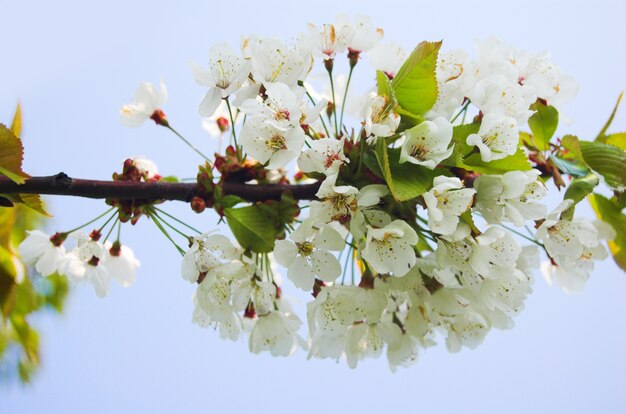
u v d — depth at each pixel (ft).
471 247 2.48
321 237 2.46
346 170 2.47
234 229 2.50
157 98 2.70
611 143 2.72
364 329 2.58
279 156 2.46
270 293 2.51
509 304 2.54
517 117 2.53
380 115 2.46
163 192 2.51
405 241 2.45
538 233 2.57
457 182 2.42
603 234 2.68
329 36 2.59
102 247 2.60
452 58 2.55
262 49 2.50
